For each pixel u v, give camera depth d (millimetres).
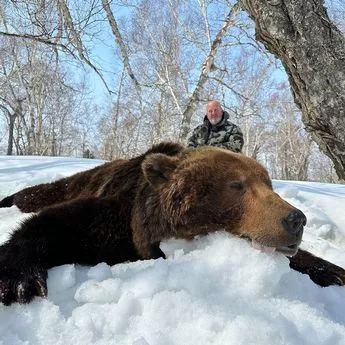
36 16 9188
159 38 21078
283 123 35250
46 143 29875
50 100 28750
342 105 3816
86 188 4098
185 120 13867
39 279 2400
